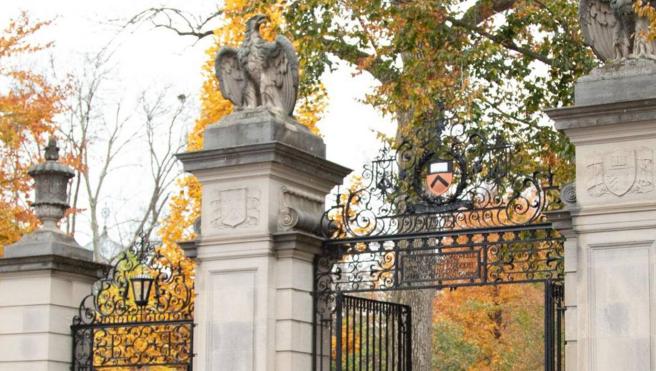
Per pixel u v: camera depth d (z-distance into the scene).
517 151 16.50
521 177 23.66
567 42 25.52
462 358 39.62
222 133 17.08
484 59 25.22
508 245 16.59
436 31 25.23
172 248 24.56
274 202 16.75
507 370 39.88
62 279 19.22
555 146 24.83
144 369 28.02
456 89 24.84
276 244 16.62
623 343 14.12
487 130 25.25
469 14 26.17
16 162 30.28
